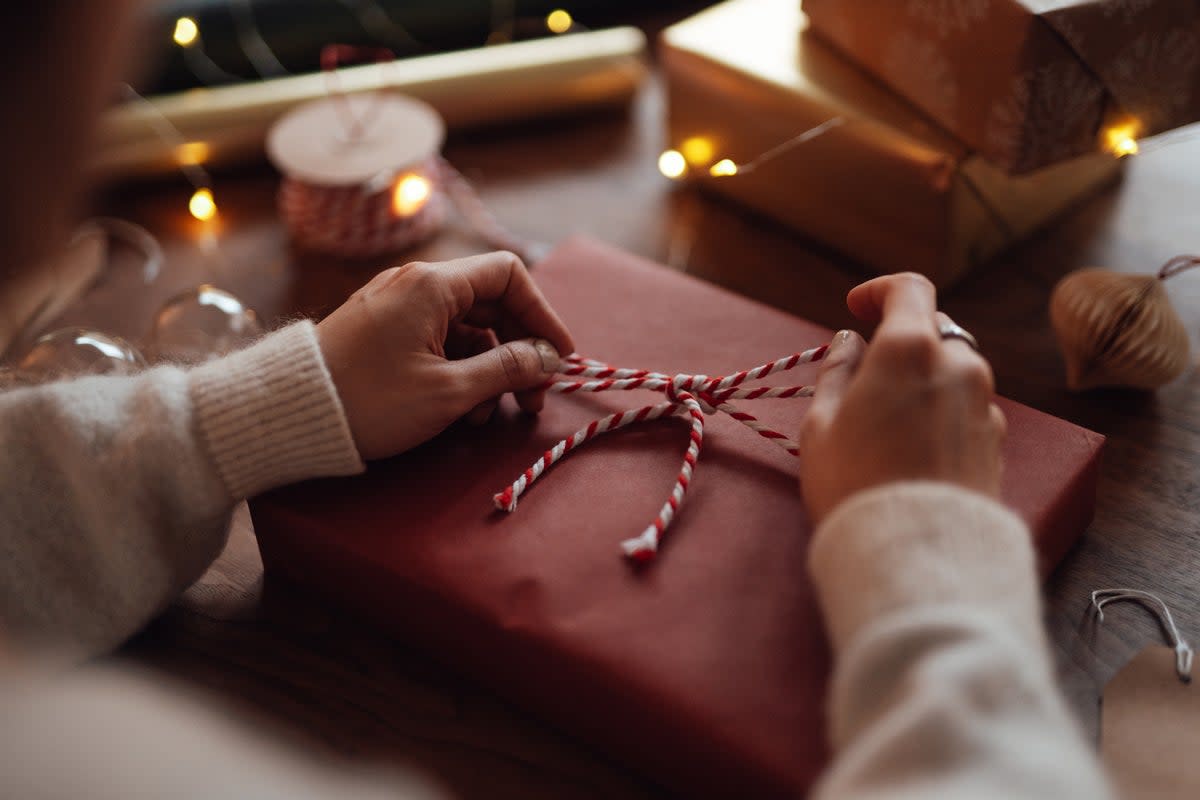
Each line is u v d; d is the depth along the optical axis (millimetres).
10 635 551
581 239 745
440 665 589
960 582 449
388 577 571
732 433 616
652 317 685
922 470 485
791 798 486
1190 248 775
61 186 353
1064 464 581
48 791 365
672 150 865
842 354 564
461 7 1020
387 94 885
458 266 610
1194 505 626
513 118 945
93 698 384
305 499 594
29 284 769
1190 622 574
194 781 372
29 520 559
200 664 592
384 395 579
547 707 556
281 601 619
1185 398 687
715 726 500
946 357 510
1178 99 692
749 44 804
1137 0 647
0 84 332
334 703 575
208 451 566
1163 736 525
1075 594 591
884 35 727
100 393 572
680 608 538
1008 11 644
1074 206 816
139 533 565
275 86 910
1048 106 665
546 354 618
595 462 604
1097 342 658
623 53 937
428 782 545
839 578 470
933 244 735
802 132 765
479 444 618
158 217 884
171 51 941
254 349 587
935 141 710
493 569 558
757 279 800
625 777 544
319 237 825
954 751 406
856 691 442
